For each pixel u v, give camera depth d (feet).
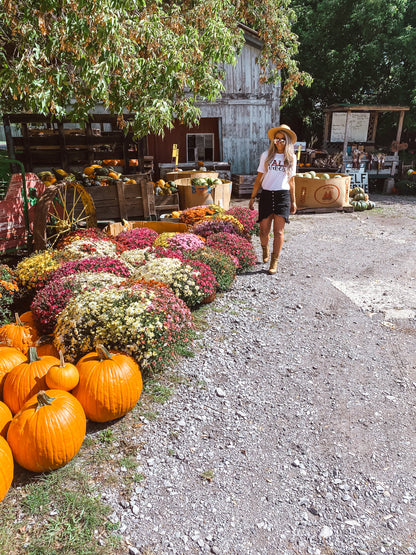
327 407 11.21
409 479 8.92
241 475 9.00
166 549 7.33
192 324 13.96
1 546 7.23
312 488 8.70
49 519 7.79
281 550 7.37
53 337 12.00
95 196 23.50
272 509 8.19
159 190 28.14
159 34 16.79
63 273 14.76
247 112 47.57
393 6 49.88
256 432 10.28
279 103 48.03
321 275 20.86
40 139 27.35
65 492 8.36
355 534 7.68
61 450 8.56
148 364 11.12
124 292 12.02
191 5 24.27
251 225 24.67
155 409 10.98
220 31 20.56
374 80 60.80
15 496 8.30
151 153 47.50
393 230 30.55
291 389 11.98
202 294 15.65
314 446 9.85
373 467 9.23
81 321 11.23
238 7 29.30
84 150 28.37
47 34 14.51
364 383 12.25
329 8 55.57
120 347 11.17
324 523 7.89
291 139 19.74
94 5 12.73
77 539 7.41
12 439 8.54
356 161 46.52
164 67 17.10
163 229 23.41
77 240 18.39
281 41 32.86
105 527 7.71
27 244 20.06
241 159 48.67
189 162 48.42
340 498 8.46
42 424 8.45
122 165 30.68
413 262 22.89
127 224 23.16
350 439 10.06
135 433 10.11
